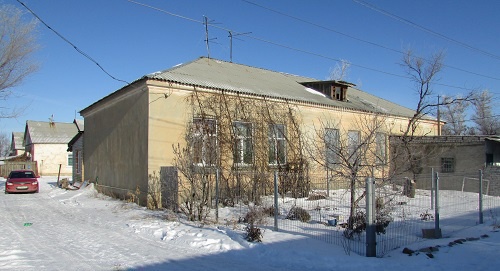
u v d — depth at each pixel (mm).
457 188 19906
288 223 10336
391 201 10672
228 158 16219
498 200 15531
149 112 14852
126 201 16359
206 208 11734
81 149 24703
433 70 33719
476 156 20141
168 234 9523
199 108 15875
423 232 9094
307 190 13555
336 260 7066
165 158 15070
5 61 19562
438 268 6609
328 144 12648
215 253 7898
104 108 19953
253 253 7758
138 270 6707
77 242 9047
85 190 20438
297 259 7219
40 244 8828
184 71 17500
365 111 22234
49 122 46125
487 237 8992
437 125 28938
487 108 44406
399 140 18125
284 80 23547
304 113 19578
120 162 17594
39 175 41688
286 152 18375
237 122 16953
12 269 6668
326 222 10453
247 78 20406
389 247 8078
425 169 21359
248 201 13094
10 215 13836
